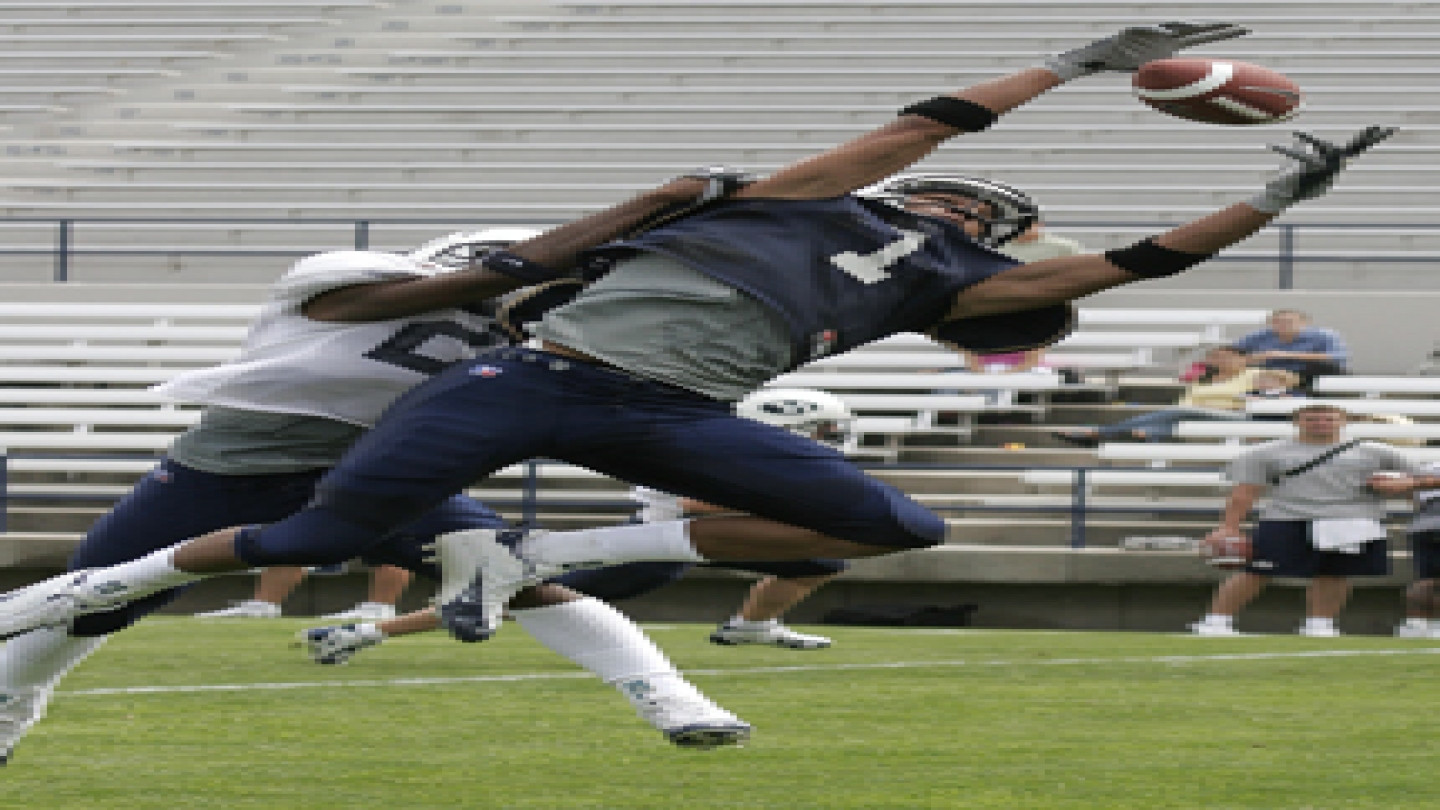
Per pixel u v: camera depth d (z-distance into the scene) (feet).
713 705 35.99
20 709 38.06
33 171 180.96
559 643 36.55
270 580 93.30
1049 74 34.42
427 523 36.24
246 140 185.88
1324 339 123.34
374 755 45.93
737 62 189.16
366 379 38.22
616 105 186.29
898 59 186.60
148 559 34.81
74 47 198.39
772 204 33.78
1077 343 134.31
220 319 140.67
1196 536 111.45
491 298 35.88
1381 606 105.09
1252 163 170.60
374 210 172.35
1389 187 163.73
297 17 199.72
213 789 41.11
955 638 80.28
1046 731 51.03
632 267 33.94
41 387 137.18
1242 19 186.39
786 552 34.76
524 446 33.71
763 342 33.68
